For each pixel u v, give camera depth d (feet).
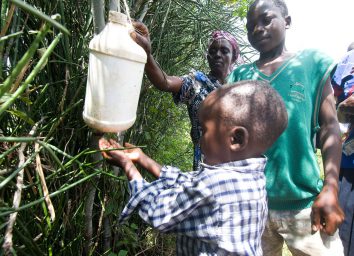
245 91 3.08
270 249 4.93
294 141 4.43
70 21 4.40
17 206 2.52
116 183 5.39
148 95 6.99
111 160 3.45
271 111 3.06
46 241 3.65
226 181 2.93
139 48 3.01
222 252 2.87
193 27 8.46
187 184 2.95
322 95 4.60
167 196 3.04
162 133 8.51
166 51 7.66
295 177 4.45
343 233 5.88
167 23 7.39
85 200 4.35
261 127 3.03
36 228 3.78
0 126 3.53
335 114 4.56
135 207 3.16
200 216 2.94
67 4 4.36
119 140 4.28
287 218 4.54
